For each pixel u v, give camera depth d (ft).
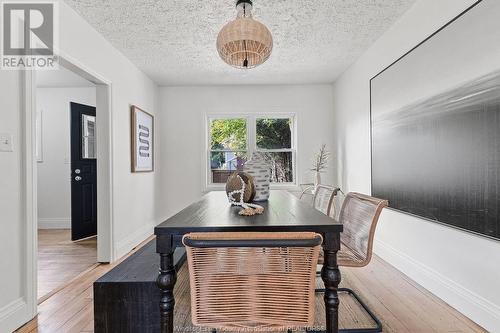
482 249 5.24
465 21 5.48
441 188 6.20
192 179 14.43
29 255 5.72
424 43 6.75
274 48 9.99
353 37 9.15
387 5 7.36
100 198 9.26
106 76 9.13
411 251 7.54
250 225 3.95
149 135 12.84
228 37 5.13
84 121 12.57
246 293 3.33
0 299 5.12
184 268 8.18
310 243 3.08
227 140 14.83
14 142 5.51
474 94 5.27
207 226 3.91
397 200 8.02
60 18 6.91
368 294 6.69
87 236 12.45
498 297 4.94
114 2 7.08
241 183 5.69
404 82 7.60
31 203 5.81
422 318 5.63
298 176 14.32
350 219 6.00
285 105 14.39
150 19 7.91
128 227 10.62
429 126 6.58
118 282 4.77
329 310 3.87
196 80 13.53
